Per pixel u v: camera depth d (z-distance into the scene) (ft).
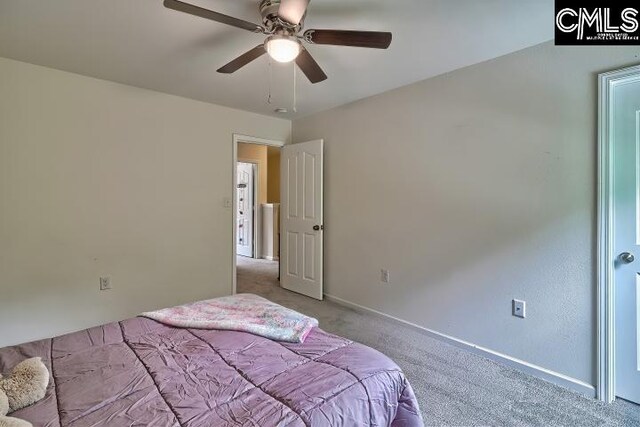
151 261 10.69
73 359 4.43
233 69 6.66
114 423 3.22
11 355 4.50
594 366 6.56
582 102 6.59
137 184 10.32
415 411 4.34
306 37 5.62
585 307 6.64
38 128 8.62
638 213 6.18
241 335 5.14
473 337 8.43
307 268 13.33
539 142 7.18
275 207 21.91
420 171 9.50
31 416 3.30
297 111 12.81
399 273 10.16
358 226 11.45
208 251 11.98
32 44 7.37
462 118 8.50
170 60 8.18
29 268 8.61
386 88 10.11
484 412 6.09
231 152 12.44
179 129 11.12
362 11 5.95
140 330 5.38
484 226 8.14
